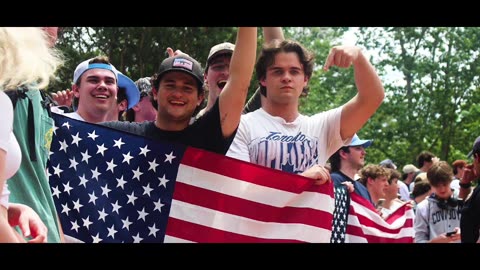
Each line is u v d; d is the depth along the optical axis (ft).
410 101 120.06
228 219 15.85
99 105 18.98
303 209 16.14
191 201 15.71
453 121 118.11
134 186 15.57
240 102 15.12
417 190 34.04
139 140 15.71
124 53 64.54
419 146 118.73
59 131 15.48
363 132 120.37
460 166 40.24
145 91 22.29
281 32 18.81
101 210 15.38
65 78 39.01
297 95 16.70
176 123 15.81
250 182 15.97
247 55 14.79
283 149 16.49
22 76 10.32
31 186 13.42
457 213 29.94
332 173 25.43
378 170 27.61
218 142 15.66
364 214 24.14
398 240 24.85
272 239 15.99
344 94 134.72
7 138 10.29
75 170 15.42
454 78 118.42
